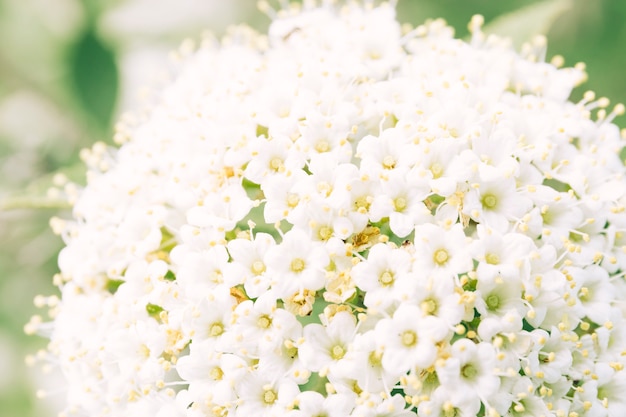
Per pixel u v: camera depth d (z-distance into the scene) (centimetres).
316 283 19
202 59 23
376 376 19
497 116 20
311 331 19
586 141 21
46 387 28
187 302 19
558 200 20
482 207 19
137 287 20
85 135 27
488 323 19
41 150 27
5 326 28
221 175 20
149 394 20
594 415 19
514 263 19
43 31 27
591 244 20
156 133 22
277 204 19
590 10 27
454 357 18
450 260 19
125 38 28
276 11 29
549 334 19
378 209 19
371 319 19
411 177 19
